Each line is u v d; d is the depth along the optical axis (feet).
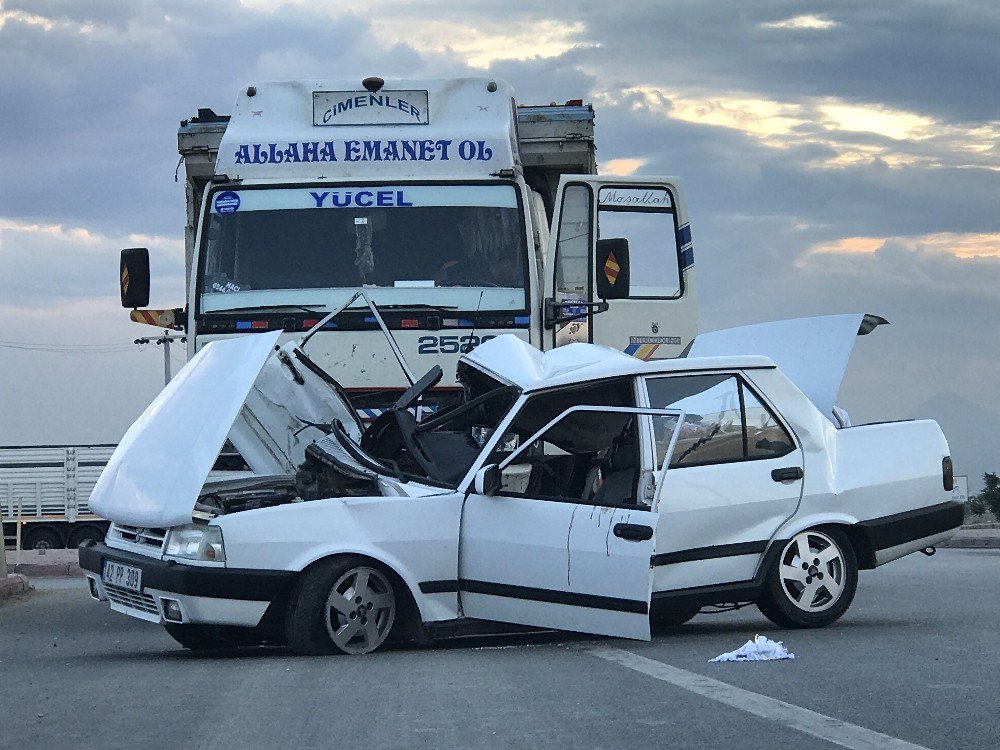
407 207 40.96
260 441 37.42
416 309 39.99
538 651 28.58
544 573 28.84
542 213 45.65
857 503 31.58
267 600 28.30
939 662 24.90
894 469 32.14
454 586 29.40
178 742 18.69
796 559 31.17
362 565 28.76
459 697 21.93
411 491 29.81
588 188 42.42
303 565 28.32
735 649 28.02
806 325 35.76
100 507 31.65
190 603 28.25
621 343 42.16
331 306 40.06
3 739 19.20
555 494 32.96
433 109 42.09
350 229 40.70
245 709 21.35
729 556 30.37
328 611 28.37
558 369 31.60
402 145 41.47
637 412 29.45
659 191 43.21
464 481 29.76
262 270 40.45
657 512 28.09
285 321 39.88
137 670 27.25
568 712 20.24
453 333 40.01
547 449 33.06
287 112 42.14
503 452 30.94
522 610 29.12
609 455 32.22
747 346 36.50
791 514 30.96
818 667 24.56
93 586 32.37
